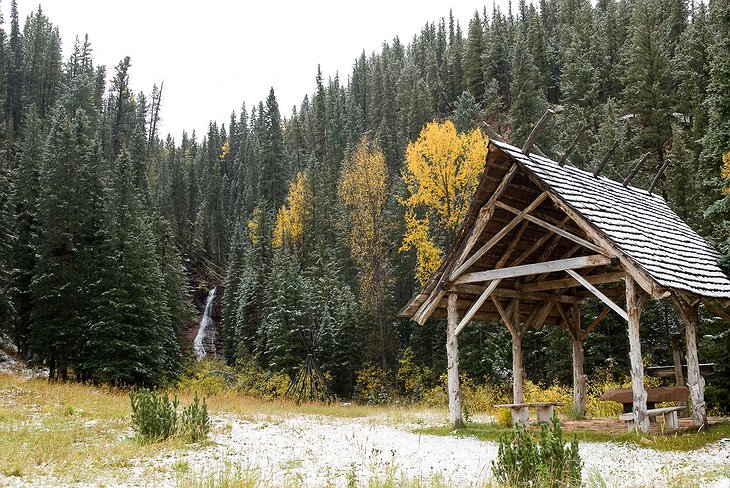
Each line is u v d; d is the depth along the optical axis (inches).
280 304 1592.0
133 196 1769.2
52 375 1354.6
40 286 1362.0
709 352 714.2
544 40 3139.8
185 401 822.5
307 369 1242.0
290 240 2576.3
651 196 689.0
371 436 537.6
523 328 657.6
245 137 5438.0
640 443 444.5
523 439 295.7
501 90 3029.0
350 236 1925.4
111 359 1278.3
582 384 681.0
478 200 562.3
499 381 1237.7
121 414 607.8
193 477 314.5
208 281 3093.0
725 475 328.8
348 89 4965.6
